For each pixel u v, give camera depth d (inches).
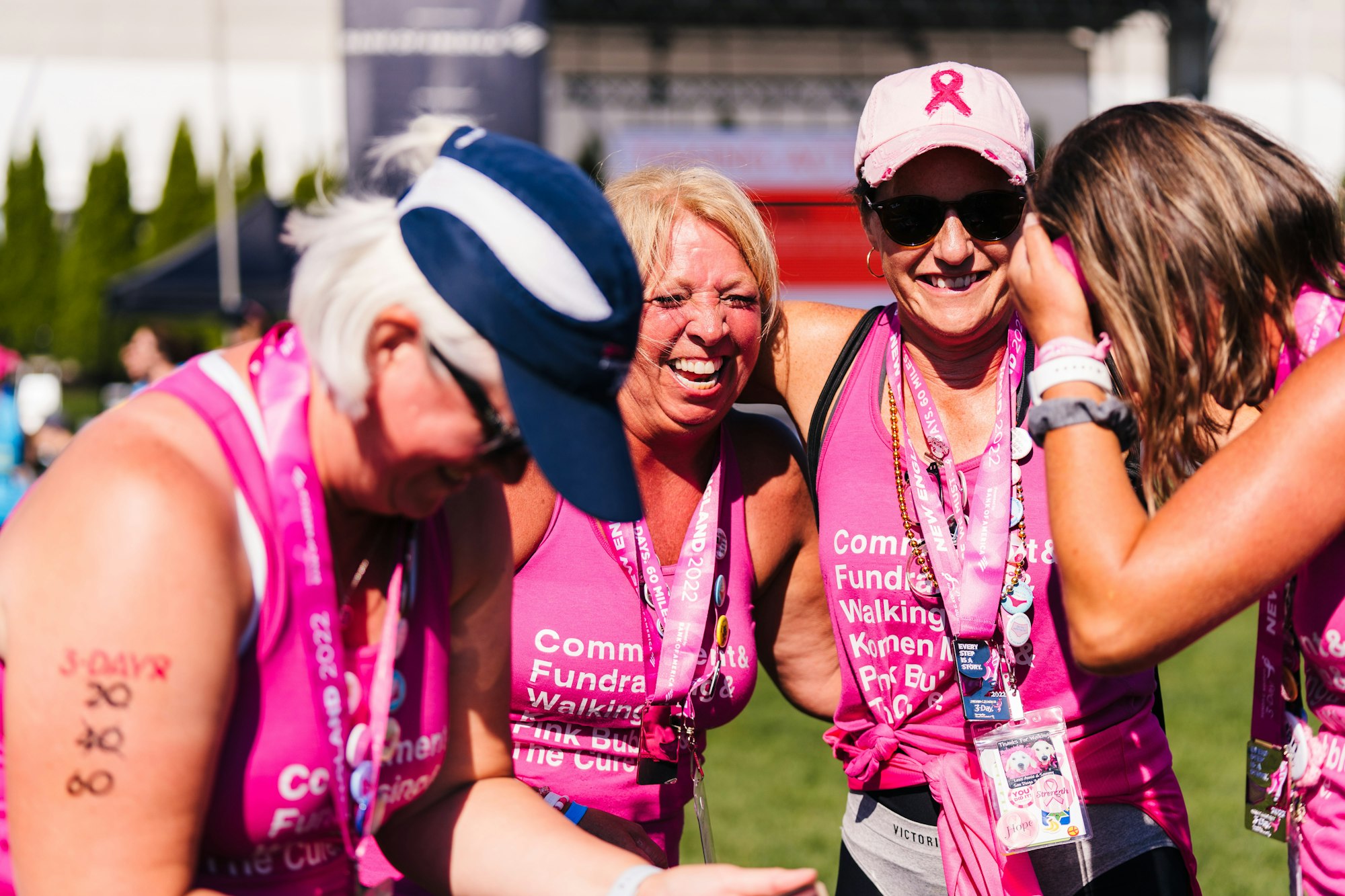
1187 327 57.7
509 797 60.2
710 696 86.7
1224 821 170.4
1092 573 56.4
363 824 51.2
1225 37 553.6
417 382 45.6
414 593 53.9
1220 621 54.9
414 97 305.4
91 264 1238.3
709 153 536.4
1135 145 59.1
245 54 703.7
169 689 43.2
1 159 1333.7
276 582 46.5
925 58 560.1
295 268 47.5
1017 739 76.5
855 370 86.7
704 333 80.7
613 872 56.3
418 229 45.3
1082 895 79.6
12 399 362.9
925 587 80.9
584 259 46.0
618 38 546.0
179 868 44.7
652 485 87.2
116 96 786.2
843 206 93.0
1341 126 562.9
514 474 50.4
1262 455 53.9
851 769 86.5
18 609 43.4
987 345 83.6
